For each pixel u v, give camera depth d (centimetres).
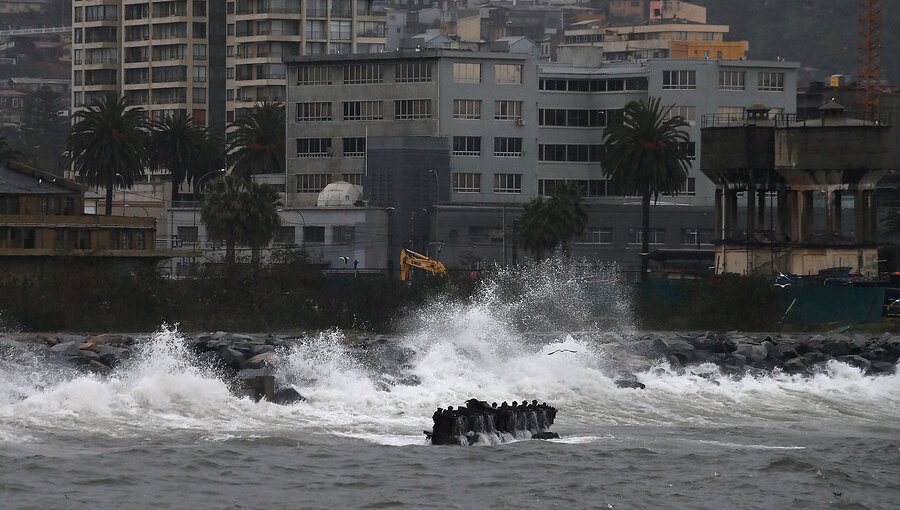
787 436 17462
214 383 17762
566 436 16712
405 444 15675
